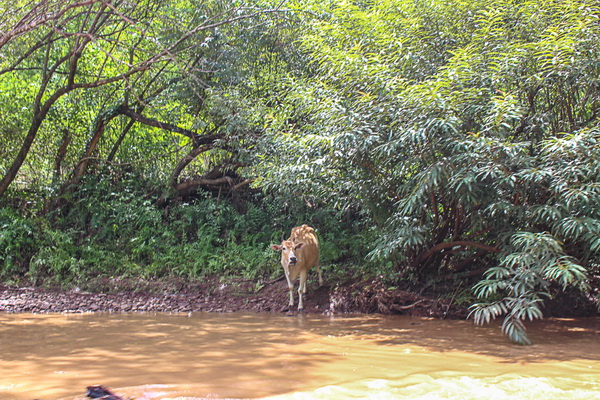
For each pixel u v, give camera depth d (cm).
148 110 1291
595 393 406
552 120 739
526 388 420
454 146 668
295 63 1199
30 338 626
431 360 523
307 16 1111
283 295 924
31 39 1094
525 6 763
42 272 1001
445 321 771
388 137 735
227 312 858
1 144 1205
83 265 1016
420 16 843
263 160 1058
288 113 1062
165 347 576
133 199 1203
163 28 1138
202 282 984
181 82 1171
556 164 645
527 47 704
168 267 1030
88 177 1220
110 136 1302
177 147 1295
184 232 1142
